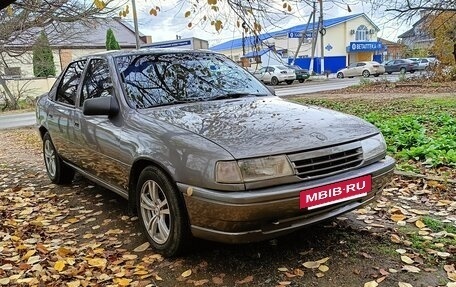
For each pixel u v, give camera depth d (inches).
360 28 1978.3
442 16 632.4
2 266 131.9
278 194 108.7
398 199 174.4
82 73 189.8
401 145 255.8
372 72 1430.9
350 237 138.8
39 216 179.0
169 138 125.0
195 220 118.0
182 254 130.0
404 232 140.9
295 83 1273.4
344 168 122.0
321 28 380.2
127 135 141.9
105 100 150.3
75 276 123.6
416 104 498.3
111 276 122.3
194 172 114.4
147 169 133.1
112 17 430.3
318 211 117.2
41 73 999.0
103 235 153.9
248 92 168.7
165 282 118.4
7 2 146.6
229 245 136.9
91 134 165.0
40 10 309.9
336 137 122.9
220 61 185.2
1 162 304.5
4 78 960.3
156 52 177.2
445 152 229.8
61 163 217.0
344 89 884.6
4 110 930.1
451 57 903.1
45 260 134.3
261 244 136.6
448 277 112.0
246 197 106.5
